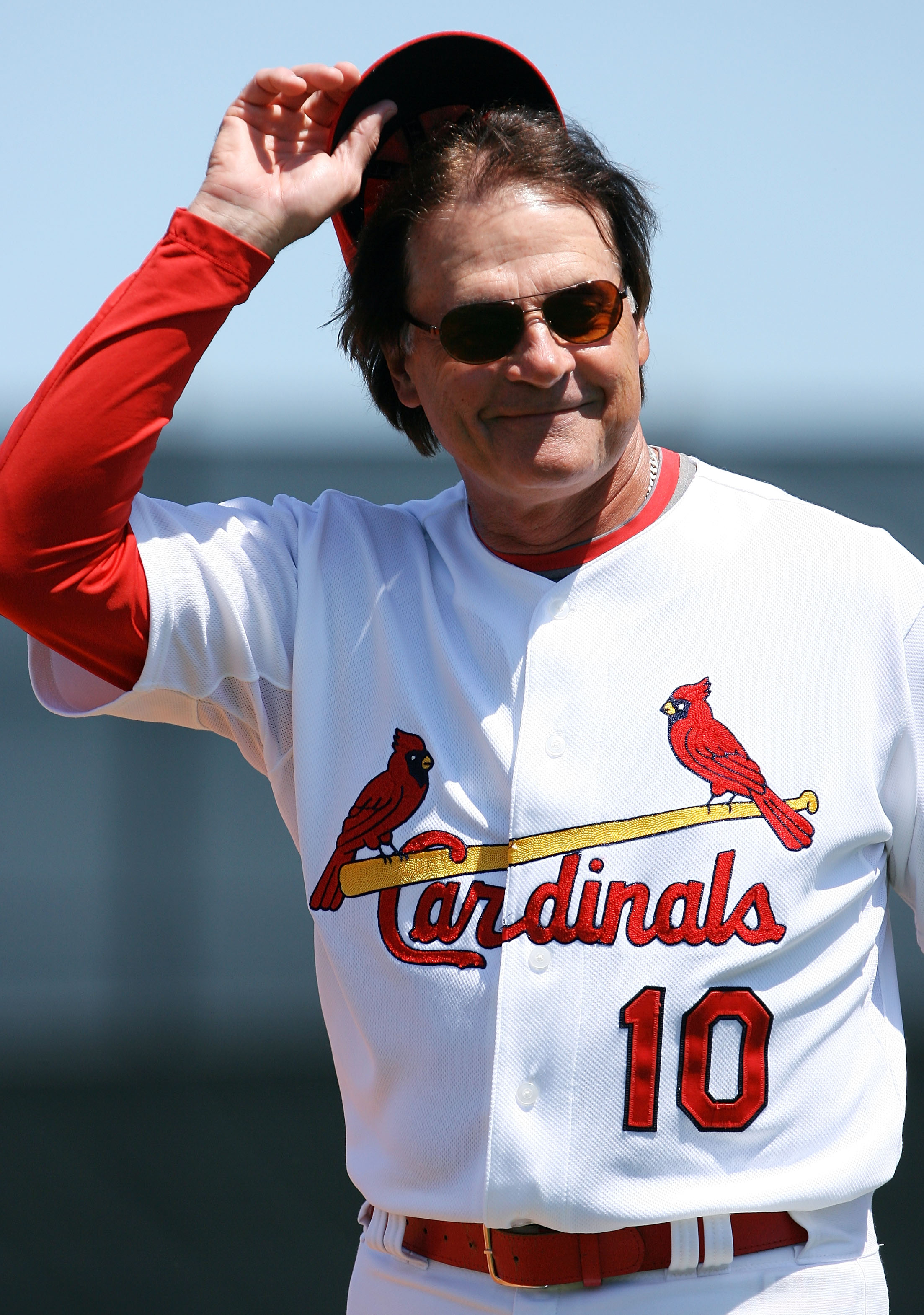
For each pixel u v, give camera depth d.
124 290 6.14
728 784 5.86
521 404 5.95
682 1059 5.62
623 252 6.54
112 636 6.24
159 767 26.53
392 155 6.98
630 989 5.65
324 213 6.41
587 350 5.93
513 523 6.44
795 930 5.76
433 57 6.62
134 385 6.00
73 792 26.22
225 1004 24.91
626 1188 5.54
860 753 6.00
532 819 5.85
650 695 6.04
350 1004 6.08
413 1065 5.89
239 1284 15.45
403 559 6.73
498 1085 5.60
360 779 6.27
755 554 6.31
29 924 25.70
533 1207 5.53
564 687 6.06
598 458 6.04
